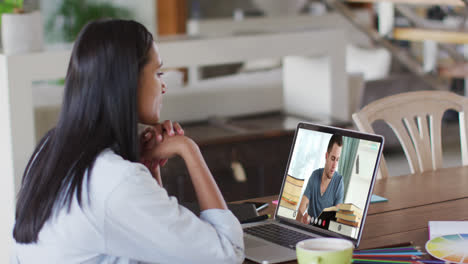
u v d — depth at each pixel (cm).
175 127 150
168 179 336
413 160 242
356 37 789
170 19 827
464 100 250
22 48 312
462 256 138
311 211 161
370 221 171
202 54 354
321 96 408
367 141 152
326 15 805
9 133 303
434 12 652
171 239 125
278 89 438
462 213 177
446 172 227
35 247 133
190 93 408
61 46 332
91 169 126
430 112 246
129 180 124
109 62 127
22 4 329
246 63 684
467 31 478
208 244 129
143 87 134
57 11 774
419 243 152
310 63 411
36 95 403
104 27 130
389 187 207
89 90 128
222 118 411
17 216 137
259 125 392
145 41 132
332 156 159
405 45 557
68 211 127
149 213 124
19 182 308
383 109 239
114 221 125
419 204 186
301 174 167
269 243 152
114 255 129
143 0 813
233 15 939
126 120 129
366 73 679
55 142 130
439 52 590
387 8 540
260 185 368
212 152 351
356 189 152
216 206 138
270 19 796
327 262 118
